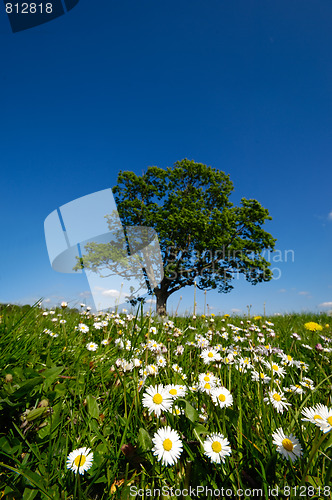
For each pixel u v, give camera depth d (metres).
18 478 0.88
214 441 0.90
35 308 2.50
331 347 2.85
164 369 1.62
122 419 1.14
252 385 1.55
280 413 1.29
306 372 1.95
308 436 1.08
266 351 2.01
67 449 0.98
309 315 6.25
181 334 2.42
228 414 1.14
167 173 22.70
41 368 1.42
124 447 0.98
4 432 1.09
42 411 1.07
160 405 1.02
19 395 1.11
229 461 0.93
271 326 4.23
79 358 1.66
